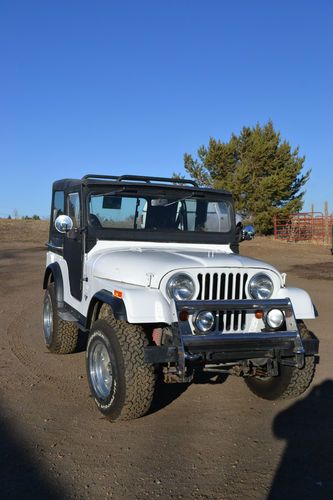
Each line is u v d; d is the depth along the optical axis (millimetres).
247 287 4586
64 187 6270
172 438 4199
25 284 13383
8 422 4465
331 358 6699
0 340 7379
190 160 34781
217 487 3457
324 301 11250
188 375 4207
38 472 3605
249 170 32719
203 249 5668
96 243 5395
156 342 4504
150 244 5566
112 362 4309
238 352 4277
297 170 33125
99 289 4910
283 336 4379
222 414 4754
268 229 34406
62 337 6352
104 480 3514
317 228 31641
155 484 3475
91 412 4730
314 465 3793
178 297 4281
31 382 5547
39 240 30328
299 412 4836
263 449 4039
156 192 5703
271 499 3324
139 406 4250
